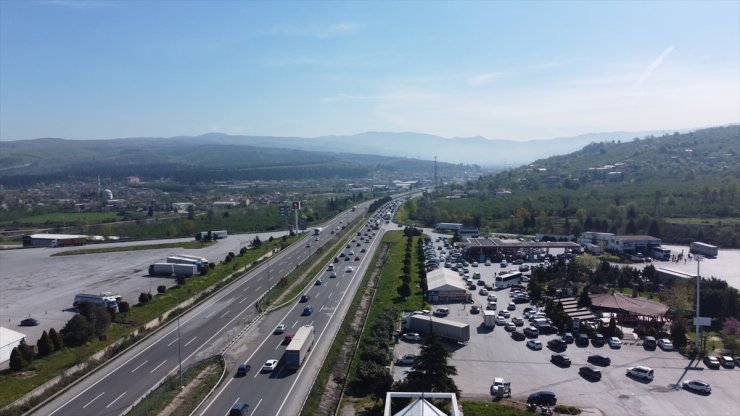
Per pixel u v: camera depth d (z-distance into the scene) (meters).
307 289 132.62
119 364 83.62
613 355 88.50
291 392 72.50
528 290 126.56
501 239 197.12
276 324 103.50
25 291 134.00
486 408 67.69
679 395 73.12
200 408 67.56
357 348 89.31
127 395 72.19
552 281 130.88
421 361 67.94
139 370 81.00
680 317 100.38
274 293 125.12
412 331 98.94
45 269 162.38
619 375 80.12
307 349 86.69
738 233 193.50
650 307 107.31
